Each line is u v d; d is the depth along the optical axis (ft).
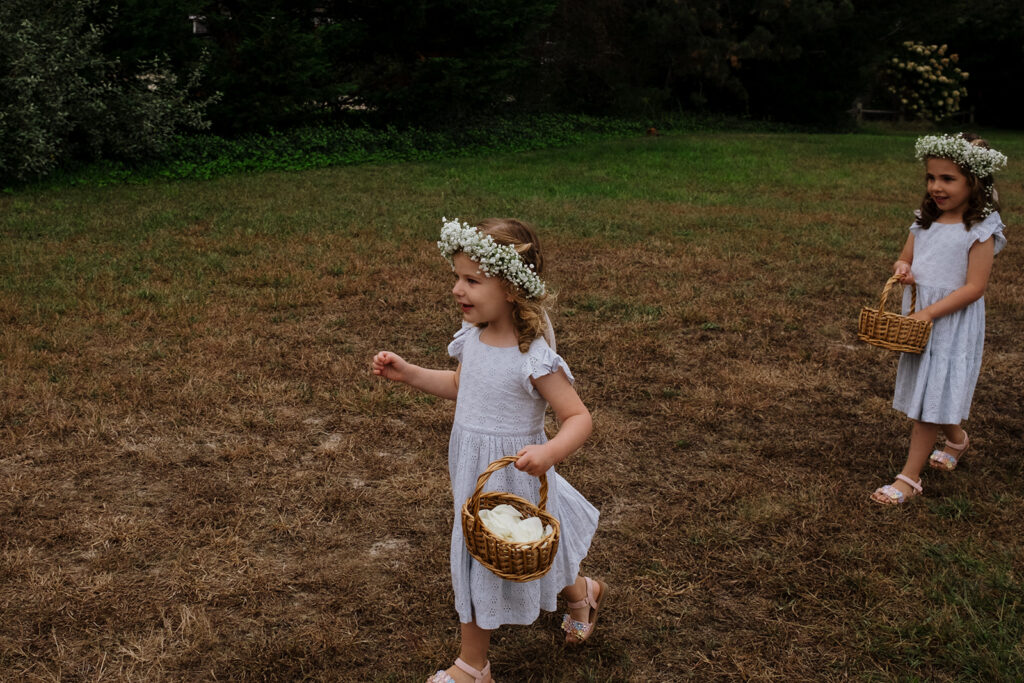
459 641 9.61
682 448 14.62
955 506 12.55
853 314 22.48
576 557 8.98
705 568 11.10
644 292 23.94
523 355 8.14
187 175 43.62
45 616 9.82
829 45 85.92
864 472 13.88
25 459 13.51
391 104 59.57
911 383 12.87
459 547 8.39
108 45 44.86
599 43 72.64
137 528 11.68
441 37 59.21
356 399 16.07
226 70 50.49
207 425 14.94
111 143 43.68
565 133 66.59
